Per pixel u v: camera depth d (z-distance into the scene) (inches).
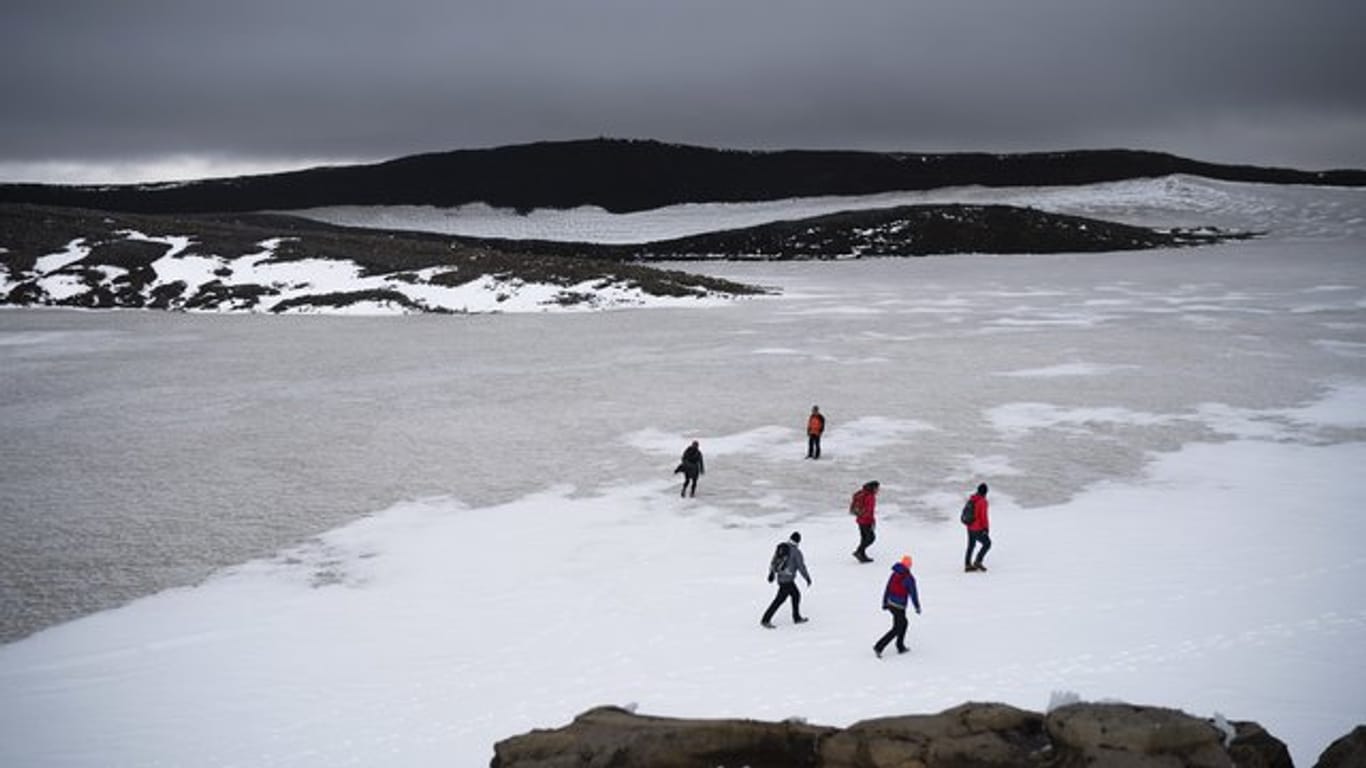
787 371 1504.7
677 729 335.0
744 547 705.0
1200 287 2854.3
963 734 317.1
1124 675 452.1
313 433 1128.8
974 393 1304.1
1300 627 503.5
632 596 606.5
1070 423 1111.0
